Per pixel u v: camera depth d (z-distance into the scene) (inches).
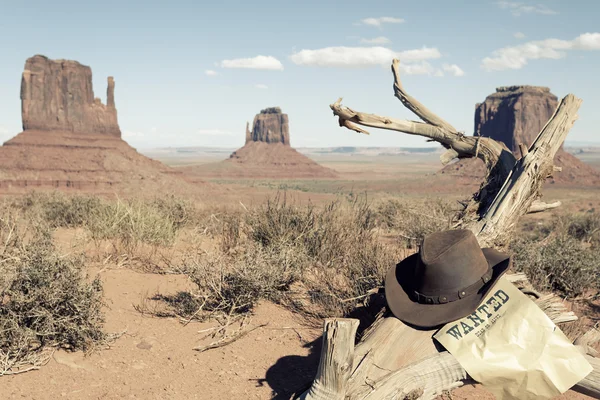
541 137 212.8
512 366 126.0
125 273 274.8
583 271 270.7
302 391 138.2
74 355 174.2
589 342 152.8
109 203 433.1
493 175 220.5
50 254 185.3
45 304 172.2
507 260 144.3
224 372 168.4
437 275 138.6
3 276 169.5
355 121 206.5
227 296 223.6
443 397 154.3
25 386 151.6
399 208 446.9
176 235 371.2
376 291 185.0
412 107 223.3
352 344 121.3
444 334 131.7
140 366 169.9
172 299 236.7
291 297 242.8
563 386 125.6
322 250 283.7
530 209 208.2
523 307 133.6
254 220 317.4
